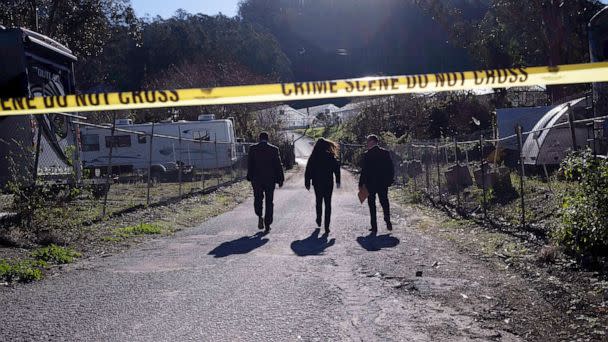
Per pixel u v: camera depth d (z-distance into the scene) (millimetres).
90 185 12273
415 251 8633
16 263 7648
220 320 5266
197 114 42969
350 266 7547
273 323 5168
